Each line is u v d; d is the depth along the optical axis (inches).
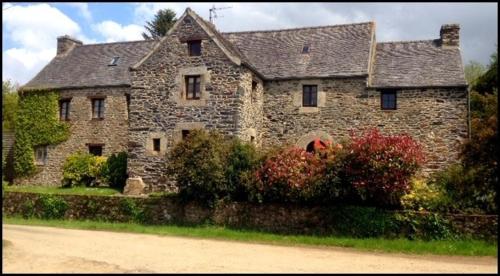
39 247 379.2
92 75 905.5
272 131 725.9
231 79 657.6
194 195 564.4
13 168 928.9
